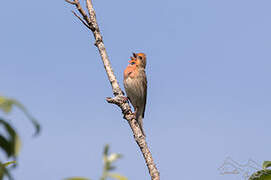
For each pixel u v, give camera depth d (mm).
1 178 1600
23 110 1405
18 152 1470
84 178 1751
